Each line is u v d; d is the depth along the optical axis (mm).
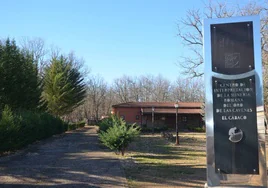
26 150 17312
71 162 12430
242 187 5441
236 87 5590
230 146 5527
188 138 33750
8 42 26469
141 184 8453
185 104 54781
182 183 8656
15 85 25562
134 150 18625
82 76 54625
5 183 8312
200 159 14961
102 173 9953
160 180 9039
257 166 5426
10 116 16703
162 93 85875
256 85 5539
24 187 7852
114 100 88000
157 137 34719
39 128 24375
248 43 5613
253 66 5570
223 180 5508
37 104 32531
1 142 14633
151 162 13258
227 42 5672
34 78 31953
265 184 5379
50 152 16328
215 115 5621
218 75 5660
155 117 53438
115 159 13664
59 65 50750
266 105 17453
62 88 48656
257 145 5453
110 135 15312
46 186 7988
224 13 28047
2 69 24312
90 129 53312
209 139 5613
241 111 5543
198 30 31375
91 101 86312
